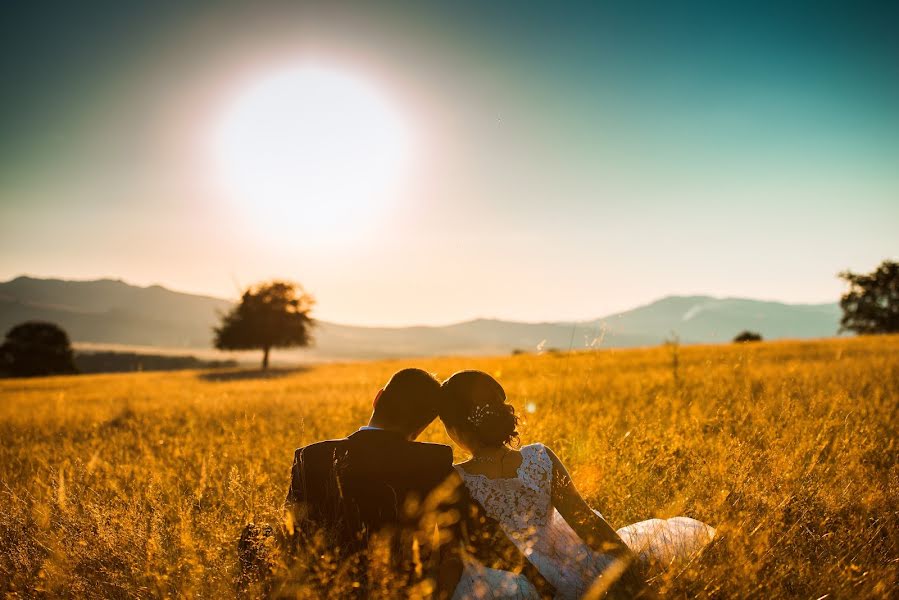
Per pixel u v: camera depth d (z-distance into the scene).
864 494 3.93
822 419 5.68
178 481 4.98
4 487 5.05
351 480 3.18
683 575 2.98
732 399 7.60
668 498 4.27
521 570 3.23
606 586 2.96
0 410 17.50
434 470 3.22
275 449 6.47
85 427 10.71
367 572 2.82
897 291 93.06
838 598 2.82
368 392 15.15
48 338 107.81
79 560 3.07
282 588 2.68
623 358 25.36
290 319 77.62
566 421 6.73
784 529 3.57
